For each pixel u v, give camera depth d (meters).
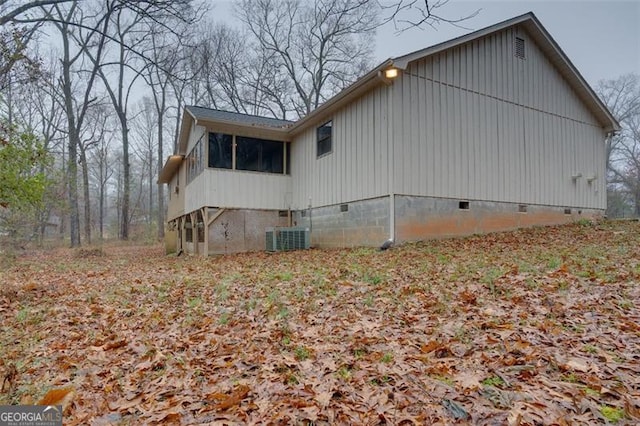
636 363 2.65
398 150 9.67
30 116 24.38
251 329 4.12
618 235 9.16
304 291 5.59
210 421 2.31
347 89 10.35
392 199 9.61
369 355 3.13
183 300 5.79
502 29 11.50
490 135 11.35
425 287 5.16
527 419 2.04
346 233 11.30
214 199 12.91
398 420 2.17
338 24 23.47
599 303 3.98
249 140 13.70
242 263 9.74
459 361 2.87
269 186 13.96
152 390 2.84
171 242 17.36
